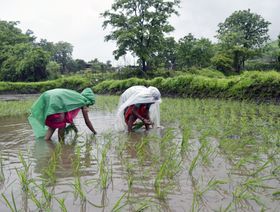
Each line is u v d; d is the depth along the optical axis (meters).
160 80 23.03
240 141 5.91
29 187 3.79
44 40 79.06
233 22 62.31
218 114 10.23
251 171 4.18
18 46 48.91
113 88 27.72
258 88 15.14
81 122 9.35
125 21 40.25
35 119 7.05
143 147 5.72
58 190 3.66
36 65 44.97
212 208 3.05
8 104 16.00
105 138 6.69
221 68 47.03
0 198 3.46
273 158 4.77
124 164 4.66
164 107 12.83
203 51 49.97
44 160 5.07
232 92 16.66
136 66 42.69
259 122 8.23
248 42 54.47
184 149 5.27
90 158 5.09
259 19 61.34
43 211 3.07
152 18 40.22
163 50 42.22
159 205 3.14
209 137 6.43
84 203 3.25
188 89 20.06
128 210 3.06
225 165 4.48
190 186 3.66
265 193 3.41
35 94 34.88
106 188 3.66
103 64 57.09
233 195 3.35
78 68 73.69
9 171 4.48
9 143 6.48
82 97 7.10
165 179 3.92
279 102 14.09
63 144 6.28
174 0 40.69
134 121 7.89
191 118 9.42
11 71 46.59
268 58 62.47
